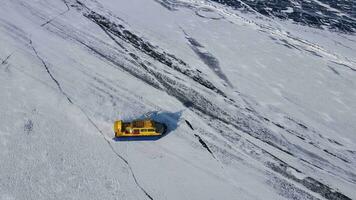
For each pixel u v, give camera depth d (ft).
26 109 86.89
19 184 74.74
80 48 102.58
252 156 83.87
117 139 83.15
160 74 99.04
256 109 94.27
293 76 105.40
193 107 92.27
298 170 82.17
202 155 82.79
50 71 95.50
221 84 99.25
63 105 88.79
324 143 88.53
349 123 94.12
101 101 90.58
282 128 90.68
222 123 89.76
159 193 75.87
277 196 77.36
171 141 84.43
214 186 77.87
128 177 77.71
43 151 80.07
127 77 96.94
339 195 78.48
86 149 81.30
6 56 97.30
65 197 73.82
